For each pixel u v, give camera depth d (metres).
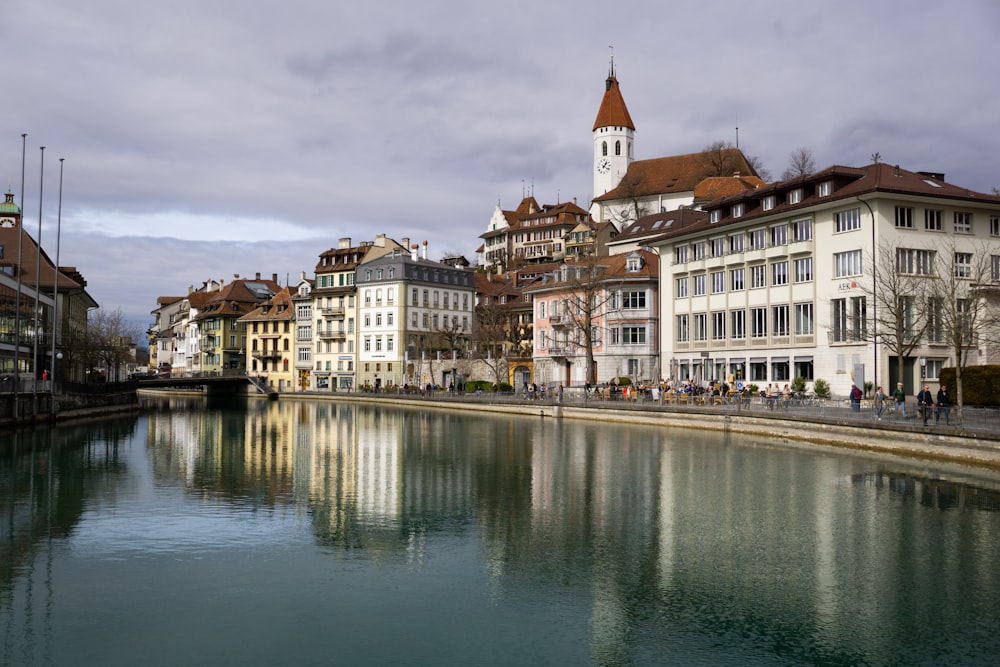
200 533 22.92
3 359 69.94
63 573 19.14
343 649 14.91
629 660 14.48
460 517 25.02
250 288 165.00
